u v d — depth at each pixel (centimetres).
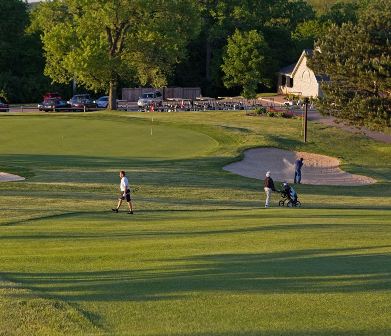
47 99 8444
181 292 1277
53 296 1262
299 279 1370
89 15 7350
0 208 2702
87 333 1047
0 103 8300
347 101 5616
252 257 1647
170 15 7600
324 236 1995
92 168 3912
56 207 2770
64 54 7425
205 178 3875
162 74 8306
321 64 5794
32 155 4269
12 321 1107
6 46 10144
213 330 1048
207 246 1825
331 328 1045
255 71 9488
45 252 1766
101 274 1475
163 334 1036
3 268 1557
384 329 1037
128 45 7481
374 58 5356
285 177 4322
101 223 2359
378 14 5731
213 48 11525
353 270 1453
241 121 6372
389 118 5309
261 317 1108
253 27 11344
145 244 1870
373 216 2592
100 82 7712
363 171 4625
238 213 2677
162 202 3055
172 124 5728
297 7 12706
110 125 5550
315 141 5541
